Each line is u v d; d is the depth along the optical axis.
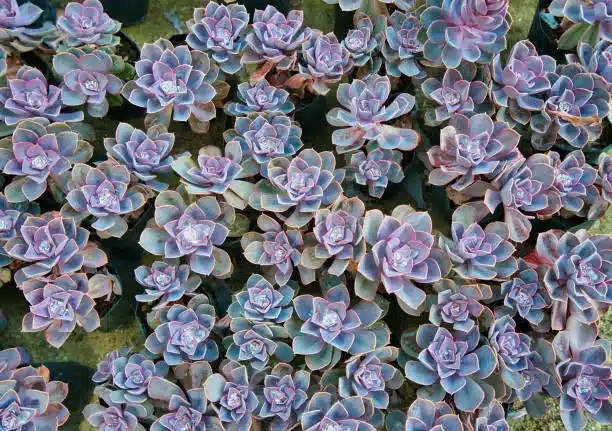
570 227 0.87
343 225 0.80
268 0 0.94
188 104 0.85
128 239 0.86
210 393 0.76
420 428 0.75
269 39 0.85
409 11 0.89
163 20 0.99
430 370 0.78
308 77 0.87
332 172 0.84
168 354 0.78
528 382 0.79
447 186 0.86
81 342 0.88
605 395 0.78
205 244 0.80
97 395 0.81
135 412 0.77
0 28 0.84
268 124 0.84
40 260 0.80
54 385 0.79
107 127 0.95
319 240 0.80
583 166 0.84
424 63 0.88
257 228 0.87
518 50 0.86
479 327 0.81
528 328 0.83
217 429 0.77
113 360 0.78
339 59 0.87
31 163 0.81
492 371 0.77
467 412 0.78
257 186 0.83
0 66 0.83
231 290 0.88
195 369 0.78
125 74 0.88
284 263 0.81
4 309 0.88
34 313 0.78
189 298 0.84
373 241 0.80
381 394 0.78
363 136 0.85
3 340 0.87
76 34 0.85
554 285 0.80
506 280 0.81
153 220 0.84
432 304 0.80
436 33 0.84
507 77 0.85
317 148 0.96
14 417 0.75
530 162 0.83
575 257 0.79
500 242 0.80
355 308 0.80
